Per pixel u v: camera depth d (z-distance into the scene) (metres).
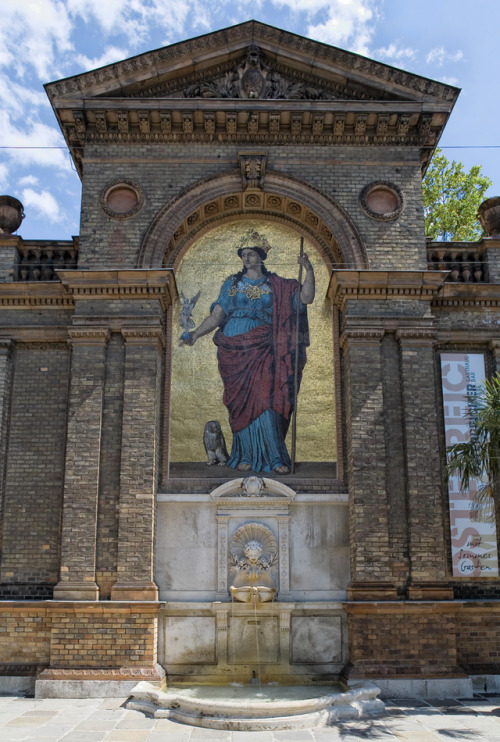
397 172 17.25
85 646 14.15
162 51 17.19
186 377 16.62
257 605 14.98
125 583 14.49
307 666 14.83
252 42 17.44
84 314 15.95
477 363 16.64
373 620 14.36
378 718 12.16
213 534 15.51
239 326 17.02
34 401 16.22
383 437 15.40
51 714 12.39
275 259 17.56
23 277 17.08
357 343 15.96
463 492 15.70
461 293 16.72
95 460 15.16
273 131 17.27
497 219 17.77
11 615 14.72
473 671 14.65
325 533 15.58
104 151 17.20
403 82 17.23
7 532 15.43
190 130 17.19
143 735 10.97
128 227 16.72
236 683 14.63
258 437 16.25
